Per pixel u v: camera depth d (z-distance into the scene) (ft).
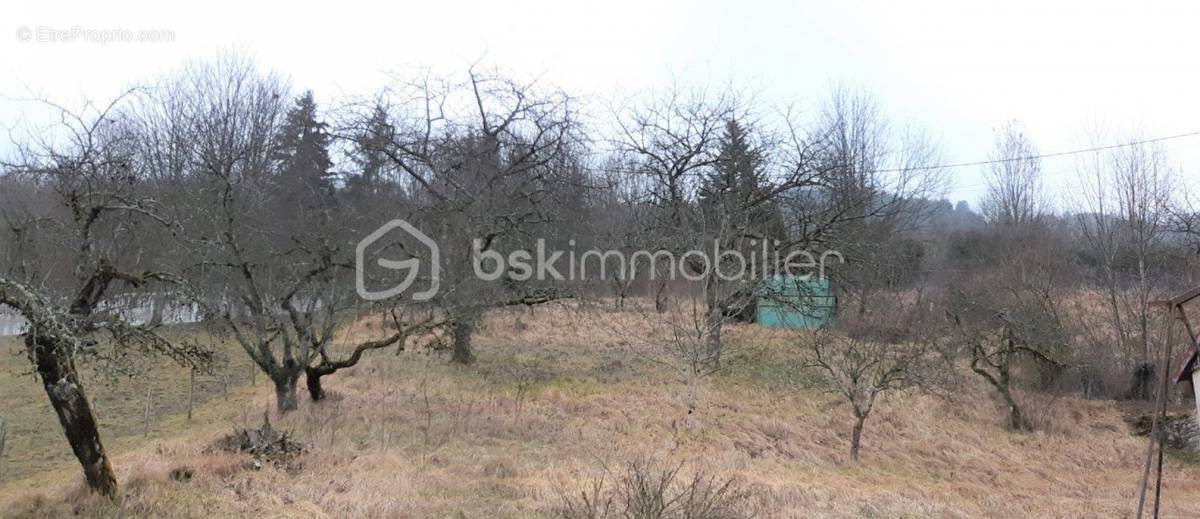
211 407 49.70
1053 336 63.62
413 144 61.67
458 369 59.67
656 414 49.90
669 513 25.00
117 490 29.14
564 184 64.75
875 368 55.88
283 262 48.62
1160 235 80.18
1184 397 62.49
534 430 44.09
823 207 76.74
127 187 34.22
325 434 39.60
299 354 46.73
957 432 55.11
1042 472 48.96
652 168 76.69
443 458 37.35
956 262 105.50
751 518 27.89
